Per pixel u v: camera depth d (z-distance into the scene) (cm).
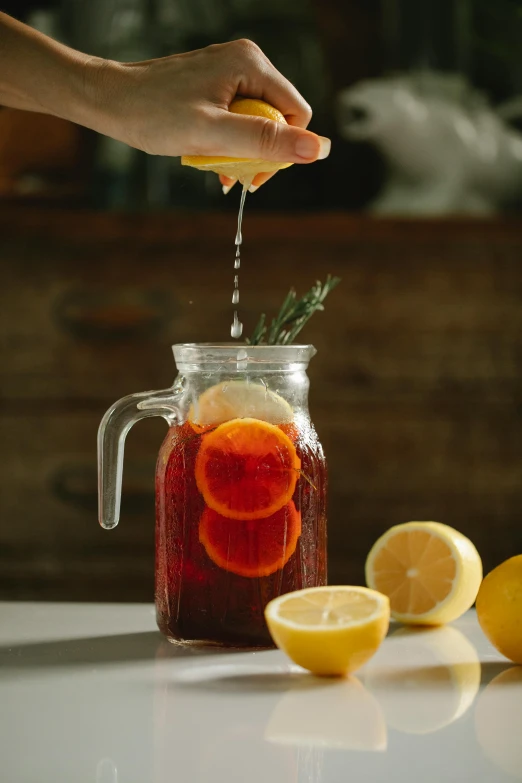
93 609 118
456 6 228
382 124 217
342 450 222
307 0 225
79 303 221
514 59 232
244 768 68
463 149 218
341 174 230
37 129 221
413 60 229
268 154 96
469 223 216
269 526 96
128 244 220
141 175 225
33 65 108
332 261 220
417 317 220
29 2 220
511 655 92
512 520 221
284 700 83
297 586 98
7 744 73
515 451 221
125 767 68
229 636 97
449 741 73
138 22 217
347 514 221
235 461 96
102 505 103
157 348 222
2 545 223
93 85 106
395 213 221
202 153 100
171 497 100
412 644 102
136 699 83
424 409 221
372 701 82
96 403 222
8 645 101
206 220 218
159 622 103
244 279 220
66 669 92
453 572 107
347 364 221
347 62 234
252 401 97
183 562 98
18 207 218
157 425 219
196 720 78
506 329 220
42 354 222
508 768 67
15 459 223
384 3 233
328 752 71
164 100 101
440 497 221
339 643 86
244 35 224
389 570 111
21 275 221
